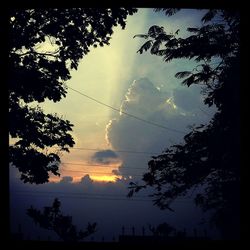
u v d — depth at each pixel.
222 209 11.16
